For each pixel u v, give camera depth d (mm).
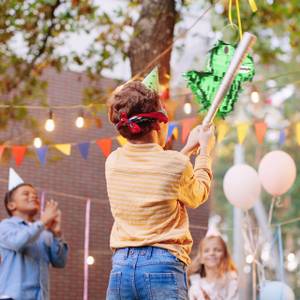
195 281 6277
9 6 7789
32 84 8320
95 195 10273
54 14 7855
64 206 10016
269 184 6656
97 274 9984
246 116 16109
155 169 3158
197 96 3691
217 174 20781
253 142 19219
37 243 5445
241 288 8344
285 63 15750
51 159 8648
